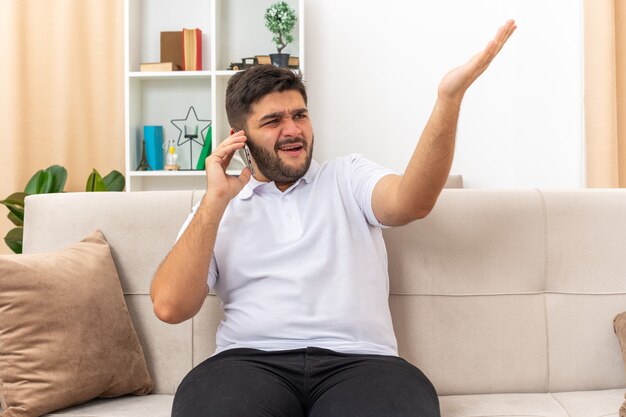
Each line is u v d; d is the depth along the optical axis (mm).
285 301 1515
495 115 3629
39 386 1465
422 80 3641
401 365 1417
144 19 3705
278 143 1561
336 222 1557
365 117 3666
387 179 1523
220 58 3609
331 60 3668
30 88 3652
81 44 3676
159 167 3586
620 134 3514
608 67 3406
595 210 1714
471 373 1656
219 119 3529
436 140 1346
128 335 1635
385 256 1631
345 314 1491
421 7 3625
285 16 3455
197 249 1476
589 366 1656
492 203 1715
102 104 3695
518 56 3594
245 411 1261
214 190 1495
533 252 1695
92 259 1652
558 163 3602
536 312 1677
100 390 1562
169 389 1692
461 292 1684
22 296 1497
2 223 3598
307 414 1396
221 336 1589
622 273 1692
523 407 1508
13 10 3594
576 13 3535
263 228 1583
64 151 3672
